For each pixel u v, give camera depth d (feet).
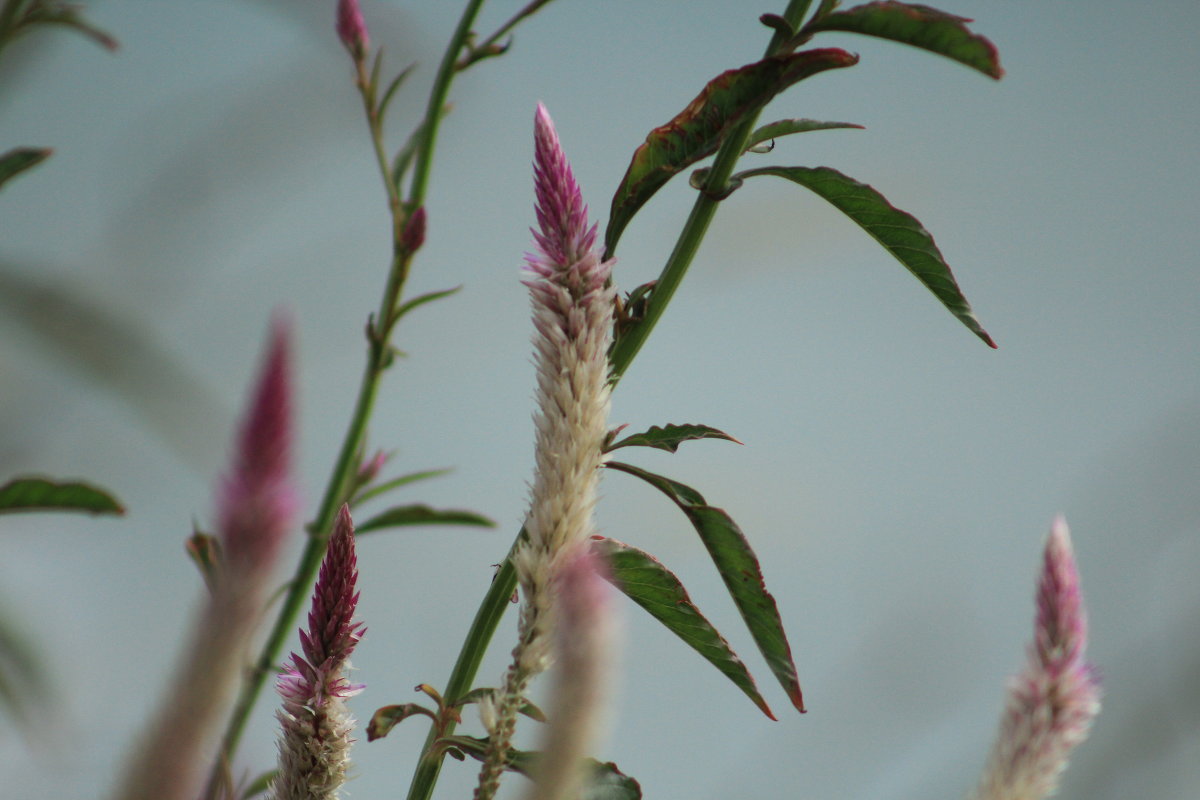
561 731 4.73
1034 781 4.94
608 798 5.07
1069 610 4.98
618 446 5.08
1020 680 4.97
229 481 4.71
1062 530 5.00
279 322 4.78
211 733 4.64
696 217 5.22
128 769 4.55
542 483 5.05
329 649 5.02
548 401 5.06
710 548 5.24
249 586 4.66
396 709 5.14
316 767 5.02
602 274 5.08
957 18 5.07
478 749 5.08
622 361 5.19
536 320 5.07
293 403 4.74
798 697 5.23
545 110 5.10
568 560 5.02
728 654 5.24
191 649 4.65
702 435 5.08
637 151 5.19
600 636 4.74
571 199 5.08
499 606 5.16
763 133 5.24
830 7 5.16
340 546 5.03
